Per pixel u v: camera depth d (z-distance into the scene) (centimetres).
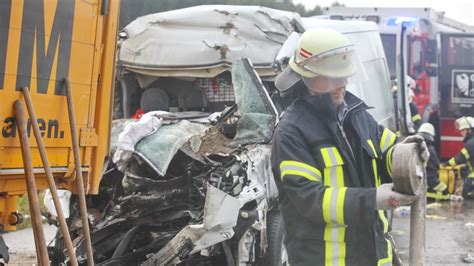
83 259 538
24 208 909
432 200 1212
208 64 695
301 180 285
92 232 545
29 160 315
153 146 545
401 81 1199
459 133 1462
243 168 544
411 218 281
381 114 915
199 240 500
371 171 310
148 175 553
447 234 888
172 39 709
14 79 320
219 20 700
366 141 307
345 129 307
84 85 368
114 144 570
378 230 300
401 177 269
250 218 533
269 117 589
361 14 1533
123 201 539
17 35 321
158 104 732
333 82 296
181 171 557
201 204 533
